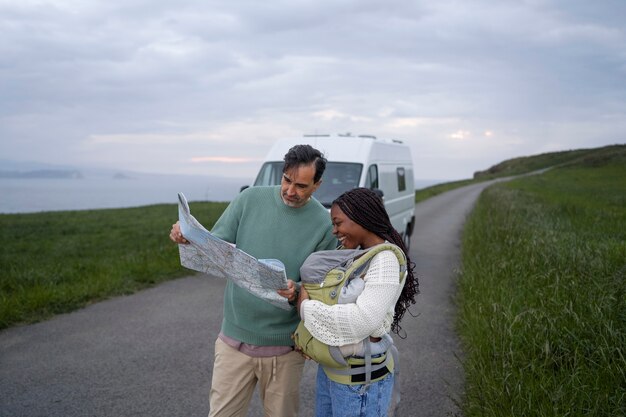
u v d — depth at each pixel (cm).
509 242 825
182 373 477
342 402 227
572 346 408
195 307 709
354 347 222
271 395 275
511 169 12456
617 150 10244
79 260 1025
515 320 439
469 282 702
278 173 855
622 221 1265
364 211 227
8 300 658
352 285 220
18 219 2216
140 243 1332
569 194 2964
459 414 401
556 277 565
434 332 611
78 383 452
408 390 448
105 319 646
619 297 488
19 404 410
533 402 339
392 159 1078
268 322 263
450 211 2512
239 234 273
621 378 349
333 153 891
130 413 398
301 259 265
